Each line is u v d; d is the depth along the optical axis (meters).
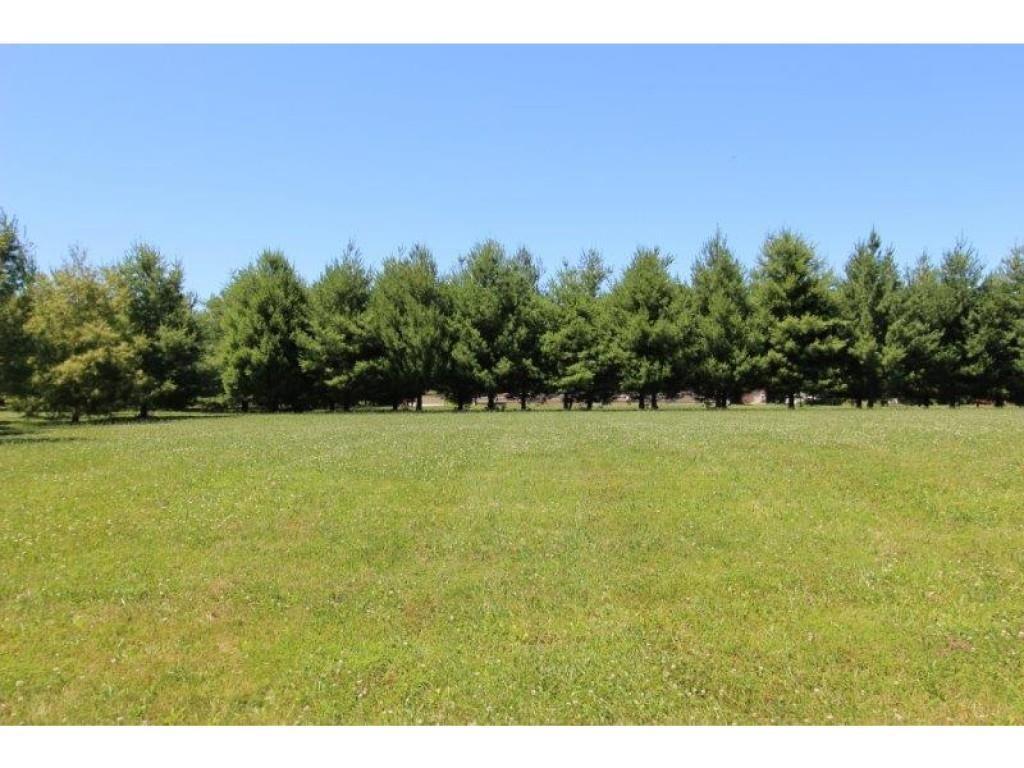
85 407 42.44
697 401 63.97
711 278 59.75
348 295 59.94
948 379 60.84
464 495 13.95
